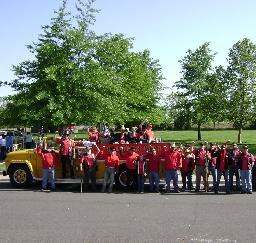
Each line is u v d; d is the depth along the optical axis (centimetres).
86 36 2748
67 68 2542
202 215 1201
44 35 2666
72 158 1722
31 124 2634
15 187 1769
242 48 4641
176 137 6081
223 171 1633
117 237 955
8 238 948
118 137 1895
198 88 5678
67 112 2470
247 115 4572
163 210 1274
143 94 4434
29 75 2617
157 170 1661
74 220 1134
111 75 2814
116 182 1725
